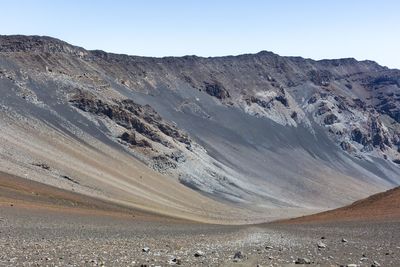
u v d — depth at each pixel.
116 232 45.25
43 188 108.56
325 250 31.09
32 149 174.50
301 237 43.25
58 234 38.62
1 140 163.38
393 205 70.56
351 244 34.72
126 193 164.62
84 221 58.78
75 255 26.05
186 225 77.69
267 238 42.81
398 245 32.94
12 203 71.19
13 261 23.20
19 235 35.75
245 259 26.14
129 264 23.42
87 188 145.25
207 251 30.36
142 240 37.16
